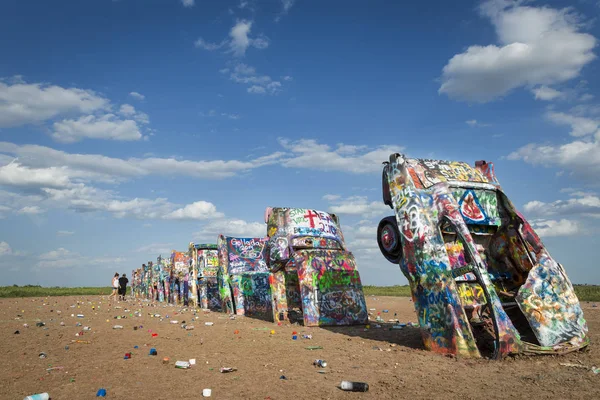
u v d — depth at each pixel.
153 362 6.64
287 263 12.34
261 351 7.45
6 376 5.86
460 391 4.84
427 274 7.25
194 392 4.96
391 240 8.14
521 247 7.79
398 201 7.90
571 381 5.05
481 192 8.07
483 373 5.57
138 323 12.40
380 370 5.88
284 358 6.81
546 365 5.86
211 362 6.58
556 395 4.58
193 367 6.25
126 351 7.62
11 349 8.00
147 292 32.59
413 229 7.55
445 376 5.47
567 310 6.81
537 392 4.71
